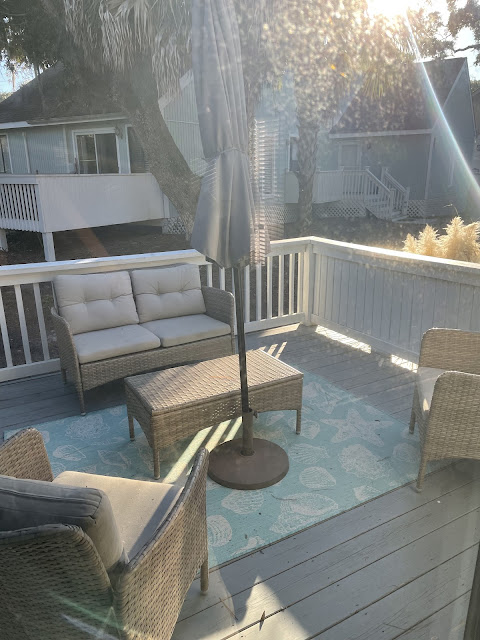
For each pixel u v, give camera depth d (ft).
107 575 3.22
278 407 7.98
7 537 2.90
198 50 4.20
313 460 7.58
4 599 3.48
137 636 3.56
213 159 4.39
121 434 8.49
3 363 12.00
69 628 3.50
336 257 10.97
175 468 7.48
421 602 4.28
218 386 7.62
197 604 5.02
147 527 4.41
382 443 7.97
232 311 10.50
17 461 4.63
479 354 6.23
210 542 5.90
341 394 9.39
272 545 5.84
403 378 8.67
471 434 5.98
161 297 10.94
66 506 3.07
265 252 4.38
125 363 9.45
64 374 10.32
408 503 6.41
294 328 13.33
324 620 4.76
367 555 5.57
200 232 4.86
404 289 7.47
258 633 4.67
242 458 7.51
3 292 15.05
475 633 2.22
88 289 10.10
